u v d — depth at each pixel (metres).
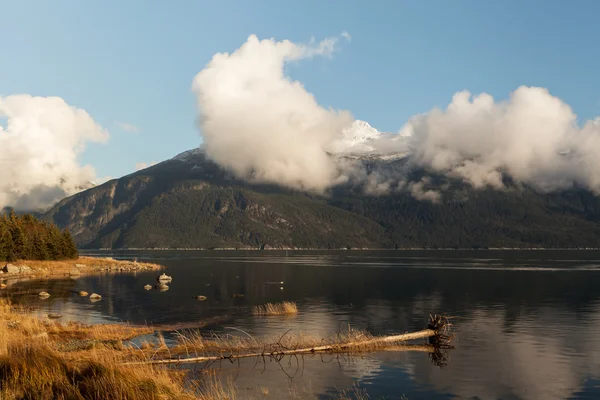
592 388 29.56
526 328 50.03
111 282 104.31
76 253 169.00
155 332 45.50
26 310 57.19
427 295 82.94
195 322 52.19
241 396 26.88
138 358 33.06
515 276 133.12
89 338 39.84
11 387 18.98
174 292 85.56
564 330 48.78
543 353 38.34
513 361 35.59
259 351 37.09
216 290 90.62
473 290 92.12
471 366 34.03
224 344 39.09
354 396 27.48
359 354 37.28
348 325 50.66
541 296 81.31
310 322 52.84
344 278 125.50
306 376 30.97
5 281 103.19
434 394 28.12
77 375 20.19
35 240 147.62
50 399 18.44
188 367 32.81
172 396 20.66
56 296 75.25
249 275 136.38
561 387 29.70
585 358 36.69
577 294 84.44
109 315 56.84
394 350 38.84
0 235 131.25
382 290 91.81
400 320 54.81
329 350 38.03
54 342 35.69
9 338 27.88
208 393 25.06
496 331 48.12
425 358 36.28
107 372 20.39
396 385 29.58
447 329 47.88
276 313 59.34
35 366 20.05
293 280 117.50
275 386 28.77
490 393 28.44
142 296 78.25
